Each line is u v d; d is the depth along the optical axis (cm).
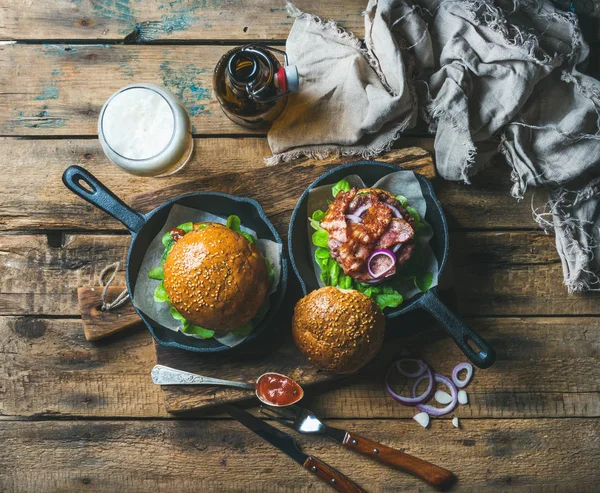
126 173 72
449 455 70
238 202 65
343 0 73
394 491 70
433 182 72
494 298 71
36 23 73
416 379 71
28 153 72
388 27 68
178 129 66
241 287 61
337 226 64
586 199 71
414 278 67
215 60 73
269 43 73
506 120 69
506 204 72
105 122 66
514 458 70
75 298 71
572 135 68
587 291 72
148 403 71
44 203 72
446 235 63
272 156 71
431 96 70
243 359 68
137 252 65
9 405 71
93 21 73
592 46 73
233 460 70
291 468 70
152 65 73
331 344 62
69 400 71
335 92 70
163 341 64
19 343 71
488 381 71
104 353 71
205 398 68
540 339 71
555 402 71
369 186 69
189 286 61
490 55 68
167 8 73
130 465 70
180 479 70
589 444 71
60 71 73
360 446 68
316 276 69
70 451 70
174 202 65
